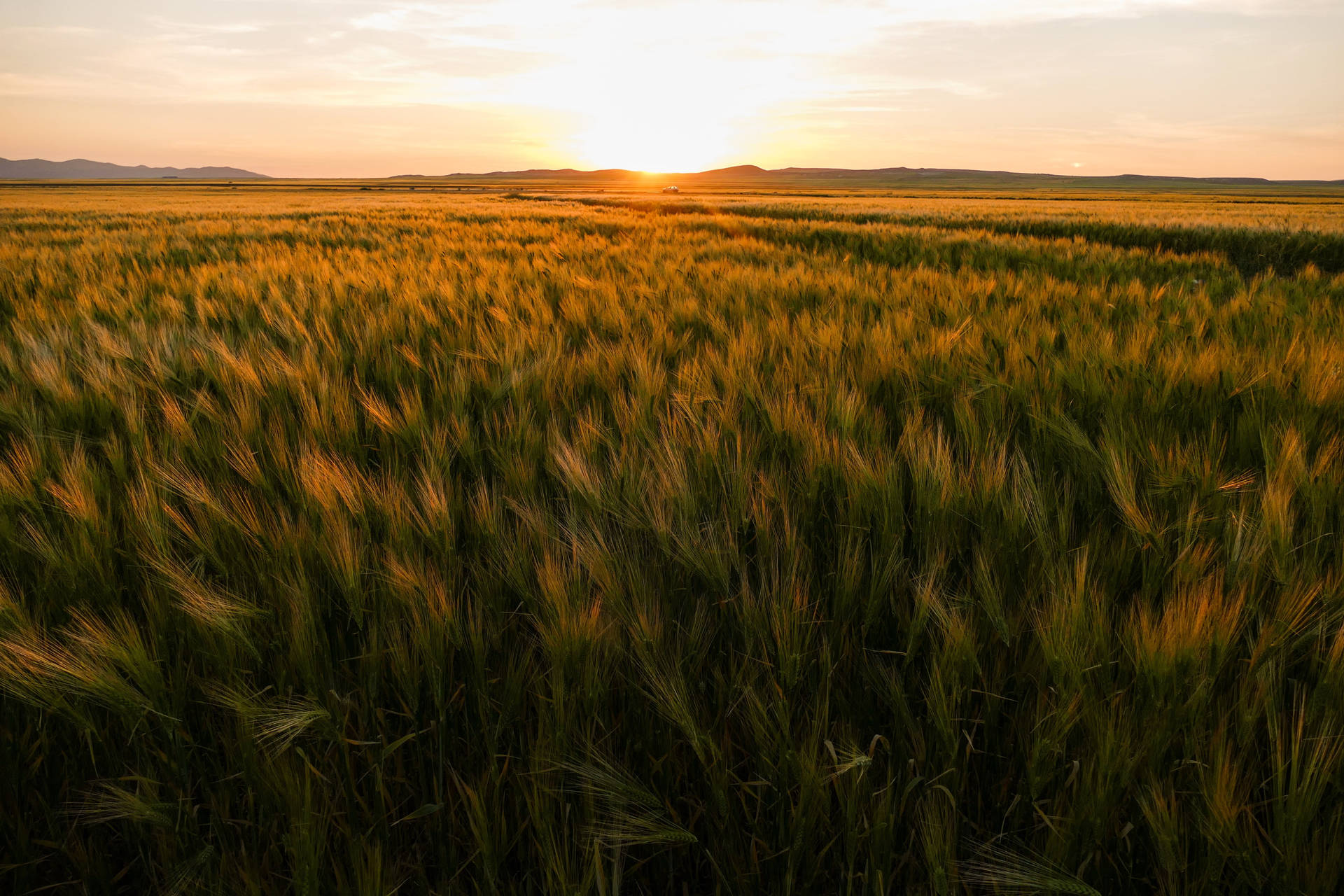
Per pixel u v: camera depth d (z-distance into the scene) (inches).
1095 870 45.3
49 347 156.1
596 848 43.1
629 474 79.8
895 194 3169.3
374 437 108.1
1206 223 612.1
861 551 68.3
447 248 424.2
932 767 50.9
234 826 50.4
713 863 46.8
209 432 102.0
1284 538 64.7
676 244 448.1
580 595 59.3
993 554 67.8
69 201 1587.1
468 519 77.2
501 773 51.7
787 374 125.8
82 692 50.8
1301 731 44.9
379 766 48.8
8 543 70.6
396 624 58.2
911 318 172.9
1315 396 107.7
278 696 55.3
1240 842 41.7
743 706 56.1
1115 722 48.7
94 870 49.7
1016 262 402.3
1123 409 107.2
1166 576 64.7
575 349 162.7
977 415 109.3
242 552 70.2
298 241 511.5
